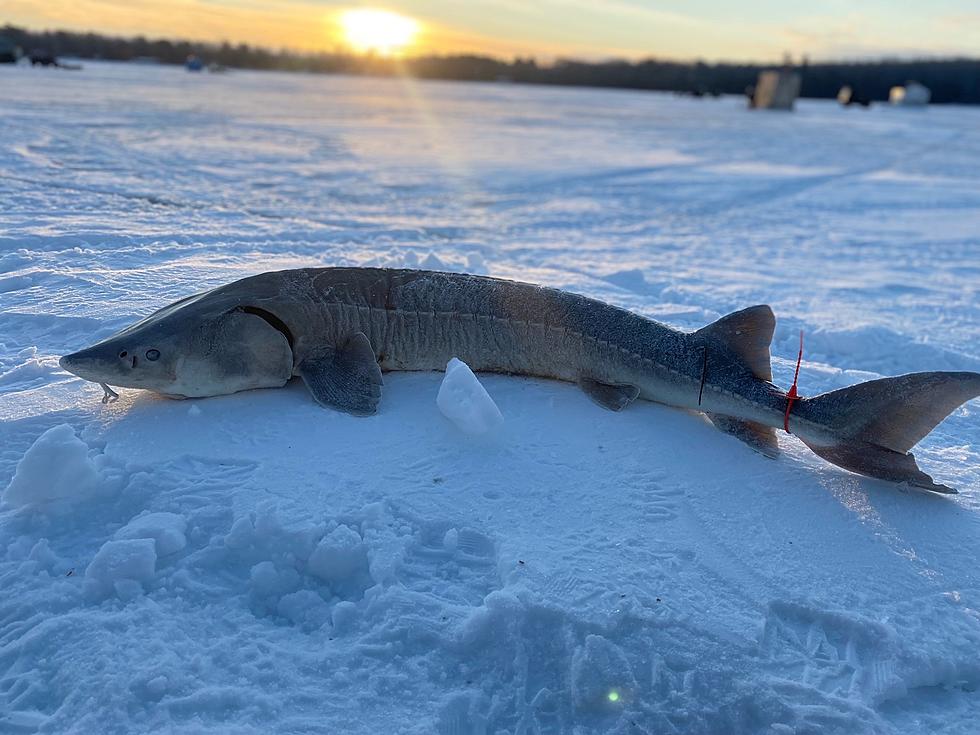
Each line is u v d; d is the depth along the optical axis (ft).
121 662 2.59
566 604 2.92
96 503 3.32
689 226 13.25
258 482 3.47
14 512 3.23
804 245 11.95
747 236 12.52
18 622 2.76
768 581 3.17
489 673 2.76
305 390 4.26
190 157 16.51
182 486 3.42
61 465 3.22
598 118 40.37
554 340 4.39
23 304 5.53
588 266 9.00
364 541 3.16
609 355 4.30
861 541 3.43
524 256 9.49
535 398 4.32
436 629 2.84
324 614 2.96
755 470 3.88
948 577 3.26
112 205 10.22
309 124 26.50
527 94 69.26
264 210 11.43
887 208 16.34
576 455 3.86
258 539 3.15
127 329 4.01
